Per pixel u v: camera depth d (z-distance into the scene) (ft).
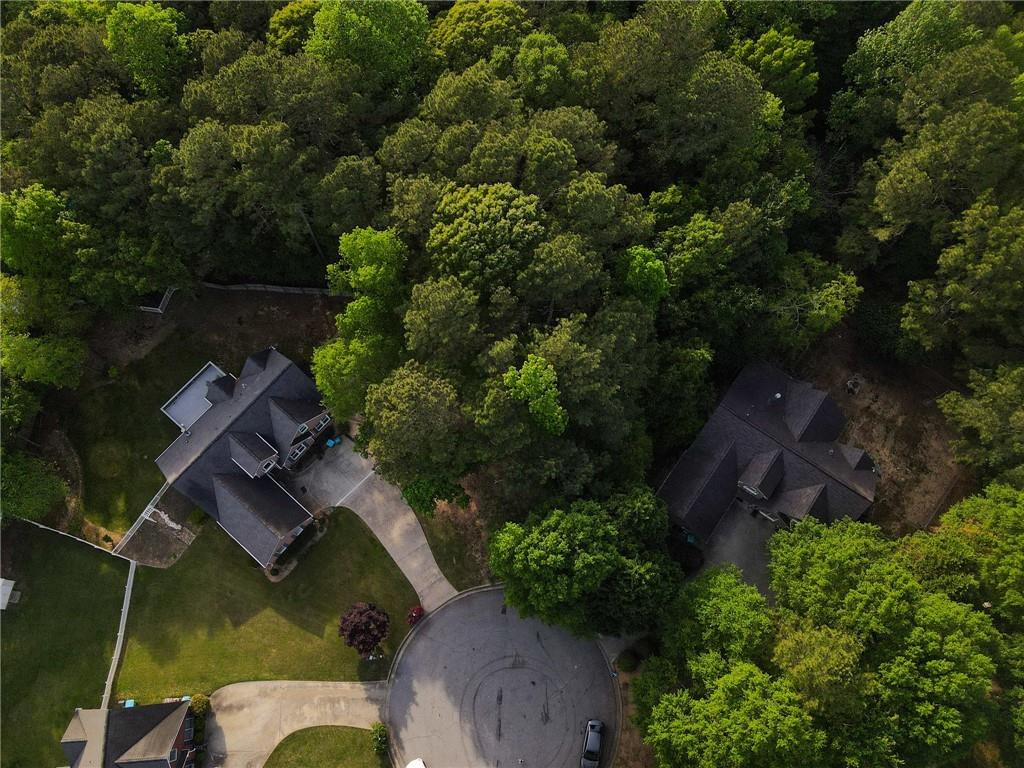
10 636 175.42
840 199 196.03
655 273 149.48
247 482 171.63
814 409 169.78
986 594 140.67
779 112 170.30
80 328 177.88
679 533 174.70
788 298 169.07
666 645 144.15
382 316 157.17
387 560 177.06
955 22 173.78
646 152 178.40
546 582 137.39
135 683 170.81
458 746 164.04
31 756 167.43
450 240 142.82
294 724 167.02
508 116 160.76
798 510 163.84
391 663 170.09
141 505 181.68
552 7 187.01
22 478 169.37
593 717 164.25
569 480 144.36
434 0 200.34
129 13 165.07
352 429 186.19
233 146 152.05
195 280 184.75
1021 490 151.23
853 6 195.62
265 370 176.76
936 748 119.96
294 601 175.11
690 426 173.47
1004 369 159.43
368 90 171.22
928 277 185.88
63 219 161.68
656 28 163.84
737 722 120.47
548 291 142.92
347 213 155.53
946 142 161.68
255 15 187.32
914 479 181.88
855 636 128.26
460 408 140.97
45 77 165.27
